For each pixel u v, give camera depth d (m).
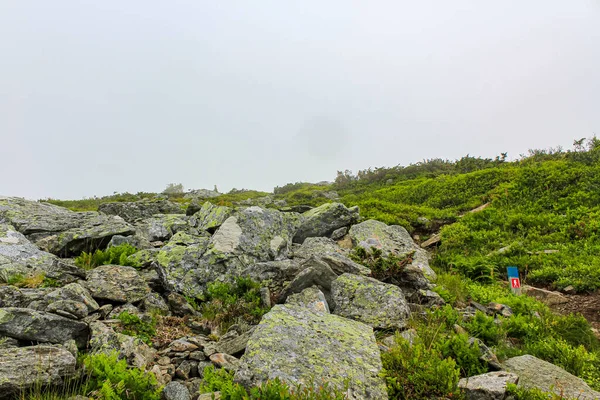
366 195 28.95
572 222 15.29
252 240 10.49
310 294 7.18
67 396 4.10
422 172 35.91
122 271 7.90
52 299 6.21
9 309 5.19
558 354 6.36
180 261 9.06
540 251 13.55
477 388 4.50
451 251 15.10
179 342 5.88
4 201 13.47
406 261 9.02
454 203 22.17
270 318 5.64
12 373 4.11
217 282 8.81
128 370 4.64
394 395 4.43
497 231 15.99
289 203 31.69
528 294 10.75
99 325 5.81
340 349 5.06
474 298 9.68
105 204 17.84
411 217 19.14
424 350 5.13
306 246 11.74
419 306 7.68
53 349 4.65
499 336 6.97
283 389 3.81
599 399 4.74
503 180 22.36
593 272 10.97
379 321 6.68
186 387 4.83
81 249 10.66
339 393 3.90
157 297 7.72
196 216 13.43
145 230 12.93
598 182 17.81
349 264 8.72
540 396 4.45
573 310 9.53
